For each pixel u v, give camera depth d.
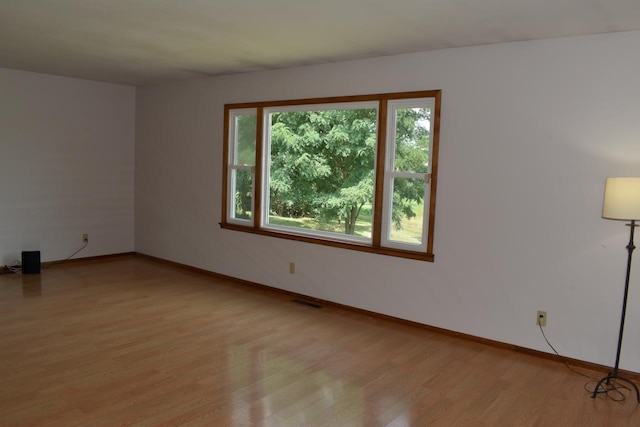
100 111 6.53
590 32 3.32
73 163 6.35
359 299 4.62
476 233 3.91
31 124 5.93
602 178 3.38
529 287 3.70
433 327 4.17
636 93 3.24
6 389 2.91
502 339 3.83
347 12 3.09
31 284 5.32
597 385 3.07
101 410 2.70
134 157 6.95
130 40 4.05
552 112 3.54
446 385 3.16
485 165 3.84
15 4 3.18
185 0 2.98
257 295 5.17
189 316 4.41
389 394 3.01
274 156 5.39
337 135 4.93
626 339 3.34
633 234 3.14
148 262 6.65
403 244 4.33
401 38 3.67
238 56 4.52
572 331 3.54
